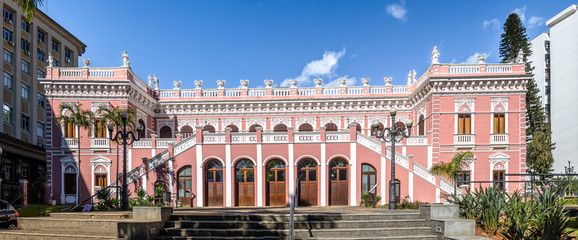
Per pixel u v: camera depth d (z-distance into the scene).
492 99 29.28
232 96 35.53
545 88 57.41
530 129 41.69
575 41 50.88
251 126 35.38
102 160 30.11
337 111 35.00
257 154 26.73
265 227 12.19
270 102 34.69
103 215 13.83
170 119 35.59
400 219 13.05
